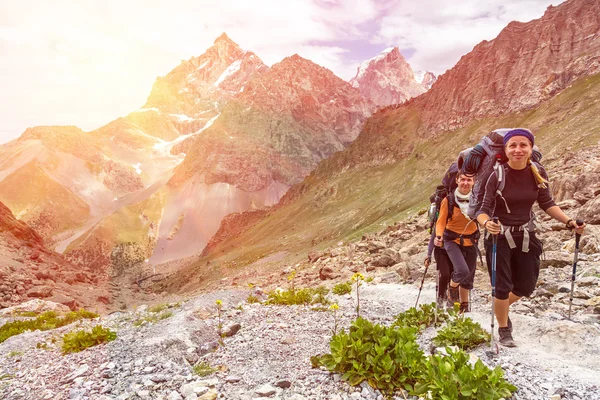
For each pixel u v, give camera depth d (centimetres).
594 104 13588
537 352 557
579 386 447
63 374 635
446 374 437
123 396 525
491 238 577
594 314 742
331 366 529
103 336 790
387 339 506
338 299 1120
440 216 770
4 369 717
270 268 11738
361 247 3259
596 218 1494
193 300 1109
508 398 434
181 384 558
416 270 1416
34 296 6988
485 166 560
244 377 561
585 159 3453
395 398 462
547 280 1031
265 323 841
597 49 17375
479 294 1017
